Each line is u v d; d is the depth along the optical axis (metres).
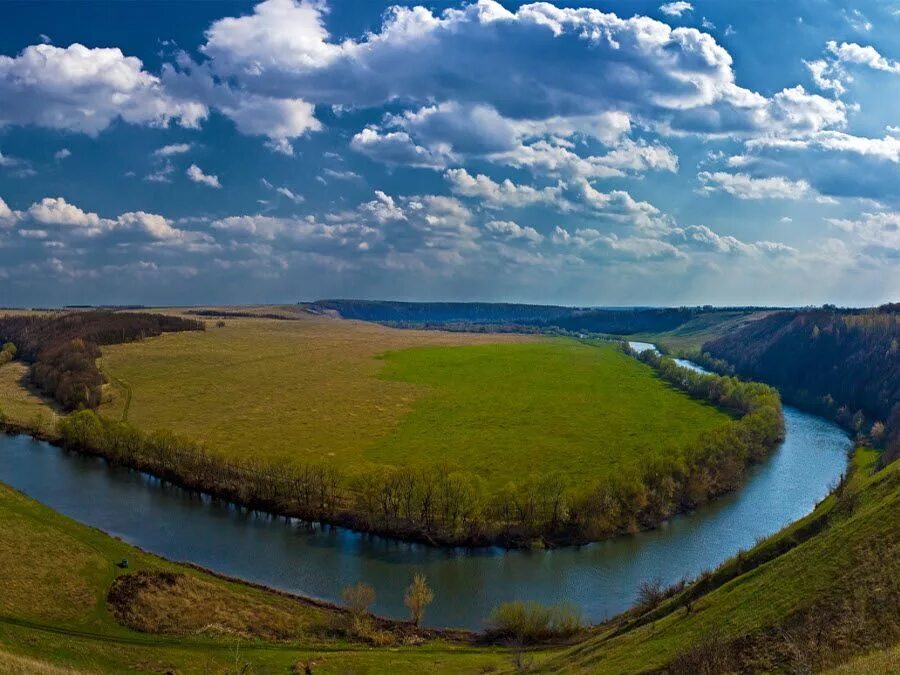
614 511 110.69
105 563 84.88
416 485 111.25
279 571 93.88
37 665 54.38
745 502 123.94
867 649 45.03
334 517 112.31
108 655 63.97
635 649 58.53
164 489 124.94
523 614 76.31
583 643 69.56
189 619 74.44
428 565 97.44
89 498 118.19
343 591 88.31
